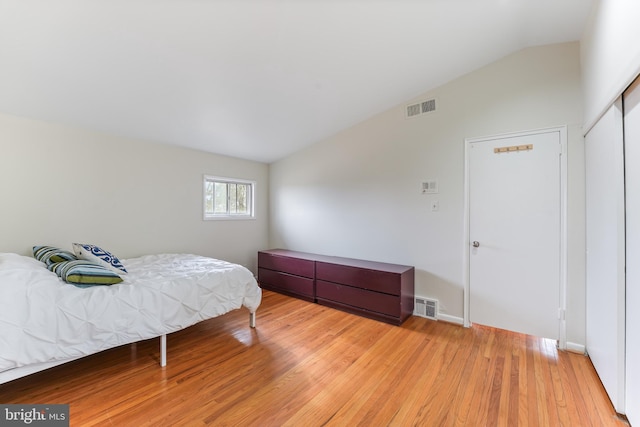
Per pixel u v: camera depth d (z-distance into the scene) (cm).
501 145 267
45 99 237
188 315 227
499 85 267
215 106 285
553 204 244
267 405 168
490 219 273
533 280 253
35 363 163
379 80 278
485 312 277
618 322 161
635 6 130
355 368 208
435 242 306
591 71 203
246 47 208
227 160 427
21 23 162
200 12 172
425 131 311
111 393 178
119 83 229
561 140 240
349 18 193
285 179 459
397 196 333
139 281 220
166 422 154
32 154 263
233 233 436
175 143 359
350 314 318
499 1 190
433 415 160
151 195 345
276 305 348
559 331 242
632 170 152
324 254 406
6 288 161
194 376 197
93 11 160
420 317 312
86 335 178
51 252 237
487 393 179
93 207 299
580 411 164
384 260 345
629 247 155
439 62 260
